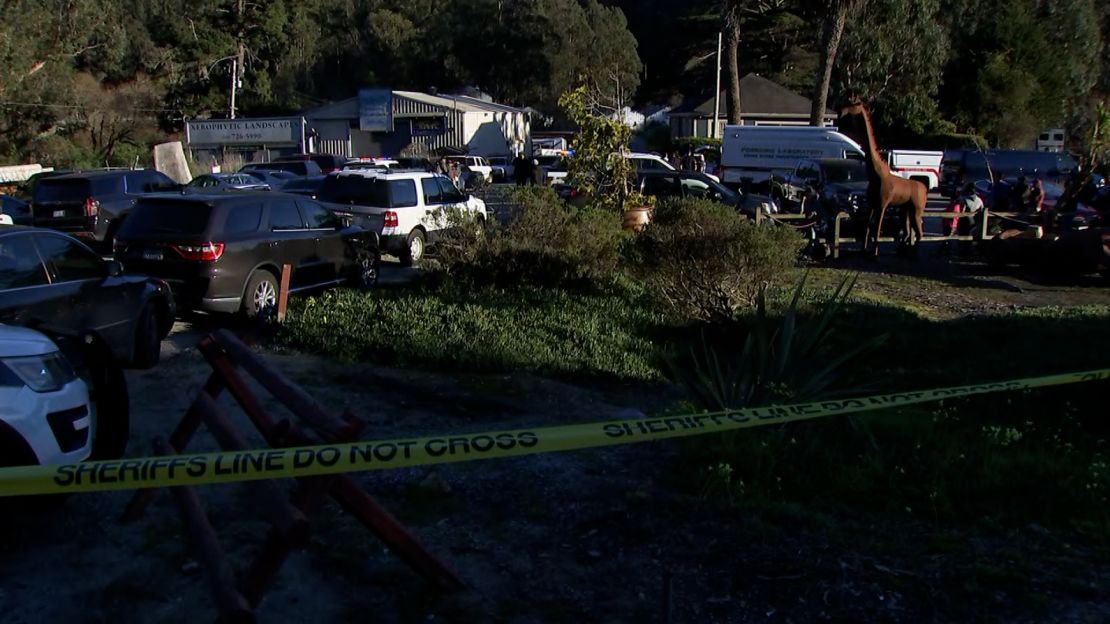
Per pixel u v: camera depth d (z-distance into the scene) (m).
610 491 5.74
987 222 20.64
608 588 4.62
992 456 6.28
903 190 19.06
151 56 56.81
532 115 69.69
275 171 34.94
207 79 59.12
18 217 21.80
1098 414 7.97
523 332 10.15
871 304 13.55
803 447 6.26
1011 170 35.88
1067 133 56.44
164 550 5.02
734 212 12.30
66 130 47.59
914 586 4.57
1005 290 16.31
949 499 5.63
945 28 52.03
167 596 4.56
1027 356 10.02
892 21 47.19
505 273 12.86
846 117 19.06
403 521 5.36
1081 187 22.84
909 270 18.20
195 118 57.78
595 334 10.28
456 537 5.16
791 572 4.70
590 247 13.13
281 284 10.93
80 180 18.77
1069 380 5.75
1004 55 52.50
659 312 11.72
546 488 5.82
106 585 4.66
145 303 9.20
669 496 5.63
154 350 9.40
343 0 78.94
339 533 5.19
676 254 11.47
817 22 49.53
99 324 8.45
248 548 5.01
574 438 3.96
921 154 35.50
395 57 75.88
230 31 59.69
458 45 72.81
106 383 5.92
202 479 3.57
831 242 19.25
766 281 11.69
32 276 7.79
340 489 4.23
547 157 42.88
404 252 17.52
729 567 4.77
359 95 53.28
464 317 10.48
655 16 78.12
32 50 43.22
